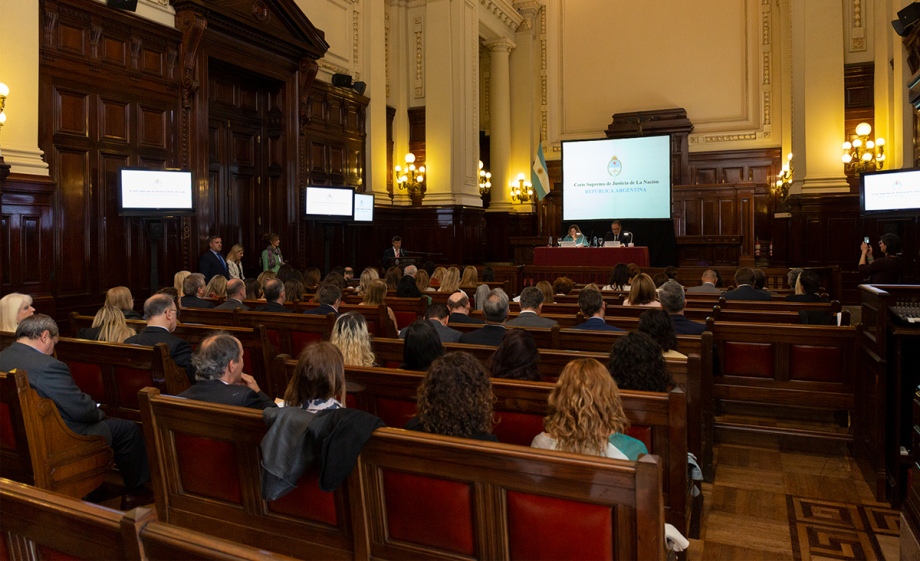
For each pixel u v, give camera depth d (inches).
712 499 146.6
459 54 596.7
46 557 65.7
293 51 436.5
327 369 98.7
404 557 83.4
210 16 362.9
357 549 85.9
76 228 302.2
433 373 90.0
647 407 110.8
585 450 87.3
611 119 756.0
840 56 474.9
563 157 614.5
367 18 542.3
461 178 597.0
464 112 607.2
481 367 91.7
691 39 723.4
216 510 97.7
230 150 418.6
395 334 212.1
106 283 318.7
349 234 520.1
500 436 119.8
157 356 145.3
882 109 472.4
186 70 354.0
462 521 79.8
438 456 79.3
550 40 776.9
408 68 617.9
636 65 744.3
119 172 307.6
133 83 329.1
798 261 482.0
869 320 156.6
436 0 595.2
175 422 99.3
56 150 293.1
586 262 485.4
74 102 301.6
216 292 270.8
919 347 139.3
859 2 511.2
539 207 772.0
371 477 84.7
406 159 589.3
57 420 127.2
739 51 705.6
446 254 581.0
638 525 68.4
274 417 86.4
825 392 171.6
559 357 144.8
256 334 168.4
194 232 365.4
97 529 60.4
